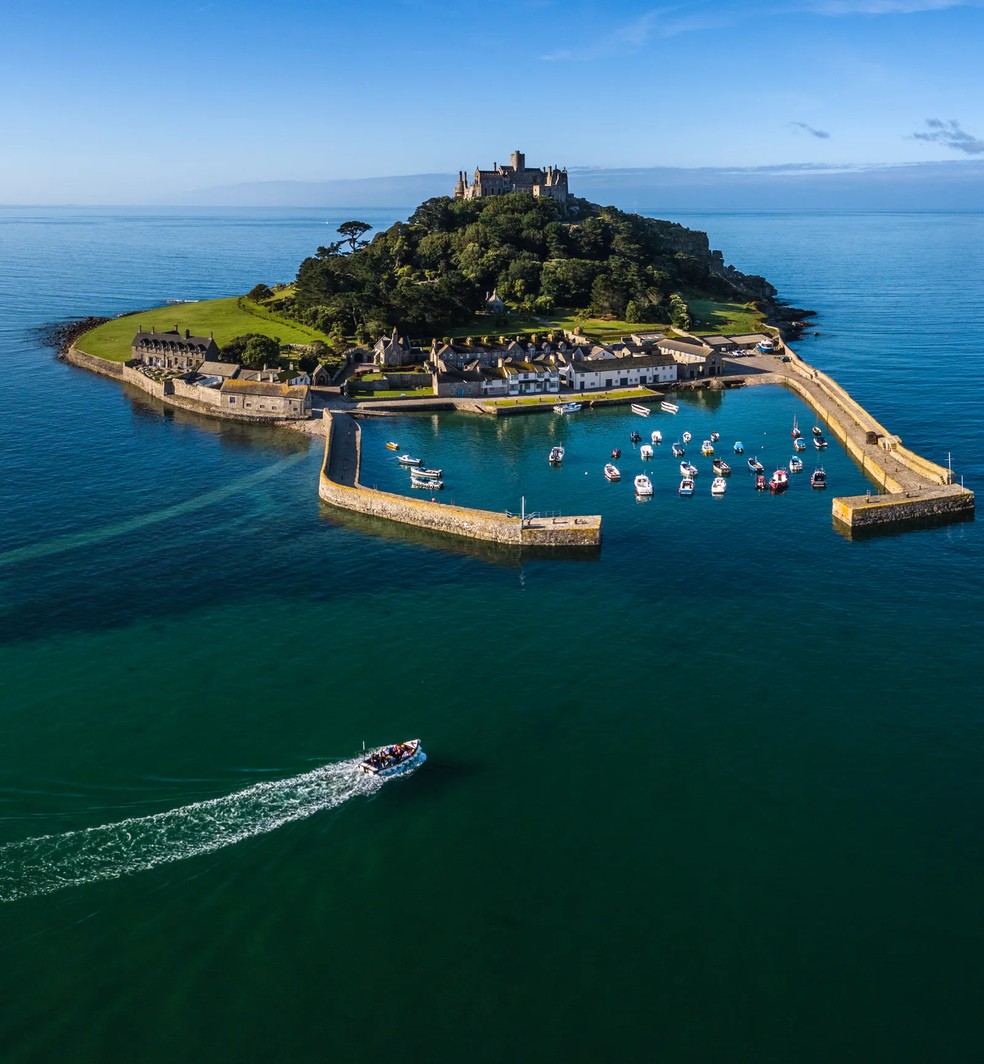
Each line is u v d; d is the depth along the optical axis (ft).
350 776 231.50
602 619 321.32
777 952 180.75
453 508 409.49
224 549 392.06
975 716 258.57
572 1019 167.32
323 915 189.67
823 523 417.49
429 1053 160.97
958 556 375.45
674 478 491.72
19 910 189.26
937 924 187.01
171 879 198.08
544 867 202.69
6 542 399.24
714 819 217.77
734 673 283.38
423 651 299.17
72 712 262.06
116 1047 161.48
